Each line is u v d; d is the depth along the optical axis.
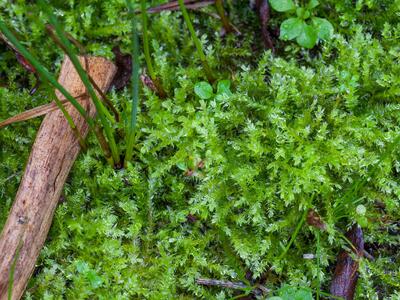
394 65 0.27
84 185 0.27
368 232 0.26
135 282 0.25
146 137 0.27
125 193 0.27
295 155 0.25
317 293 0.24
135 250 0.26
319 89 0.26
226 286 0.26
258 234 0.26
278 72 0.27
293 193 0.25
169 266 0.25
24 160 0.27
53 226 0.26
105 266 0.25
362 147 0.26
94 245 0.26
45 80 0.22
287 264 0.26
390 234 0.26
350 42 0.27
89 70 0.26
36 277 0.25
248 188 0.26
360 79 0.27
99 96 0.27
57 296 0.25
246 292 0.25
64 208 0.26
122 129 0.27
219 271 0.25
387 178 0.25
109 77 0.27
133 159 0.27
